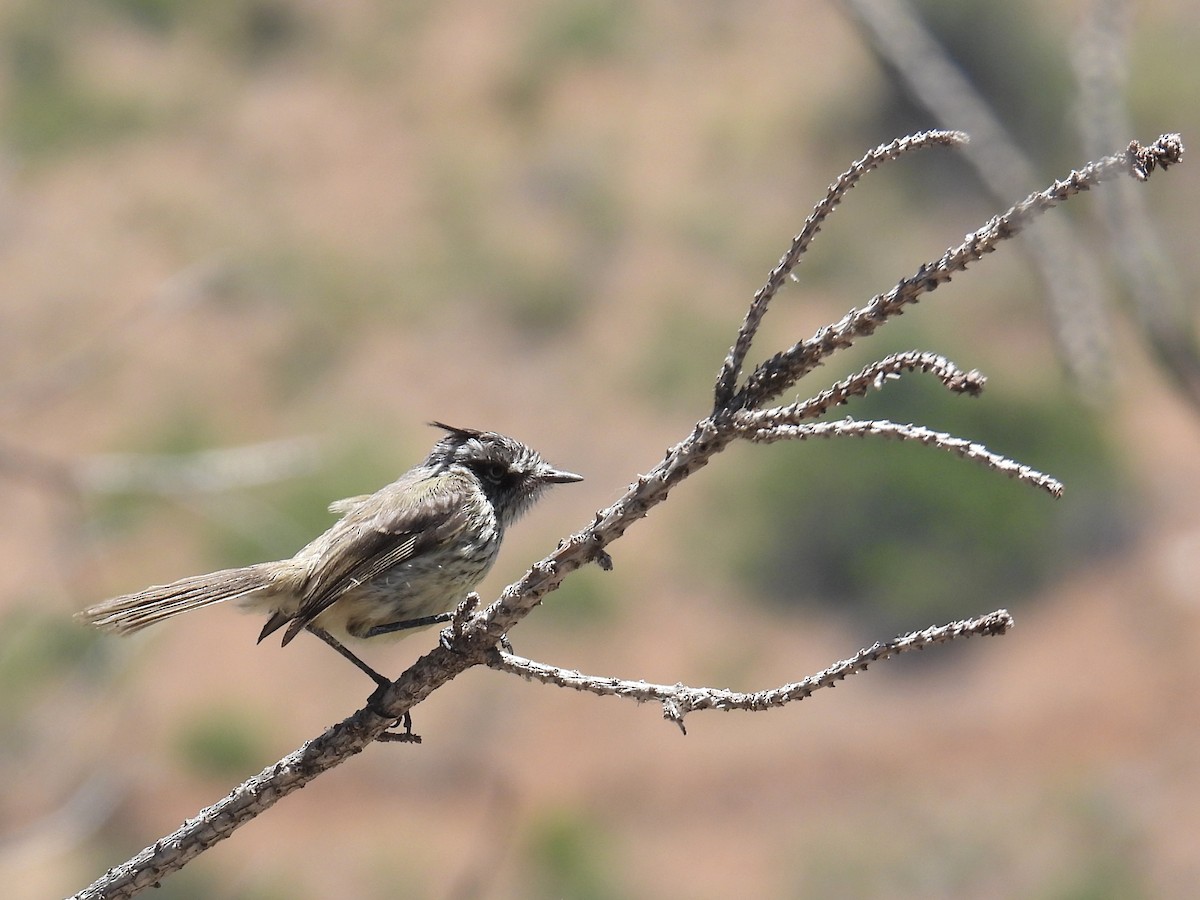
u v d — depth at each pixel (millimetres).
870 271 31531
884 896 20312
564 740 23812
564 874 20781
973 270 29953
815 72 36188
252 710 24094
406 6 40125
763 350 30891
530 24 39281
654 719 24094
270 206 35656
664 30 38812
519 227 34531
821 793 22219
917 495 24938
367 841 21578
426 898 20625
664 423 30047
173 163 36531
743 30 38188
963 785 21766
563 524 27000
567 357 31891
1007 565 25000
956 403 25750
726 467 27969
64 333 32594
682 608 26000
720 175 35000
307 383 31750
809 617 25547
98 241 34344
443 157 36469
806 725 23562
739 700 3830
